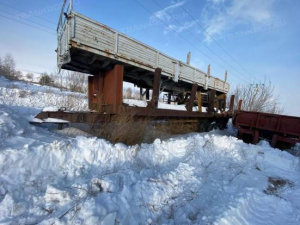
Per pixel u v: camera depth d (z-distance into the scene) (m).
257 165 4.86
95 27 4.92
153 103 6.40
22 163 2.39
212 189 3.00
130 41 6.05
